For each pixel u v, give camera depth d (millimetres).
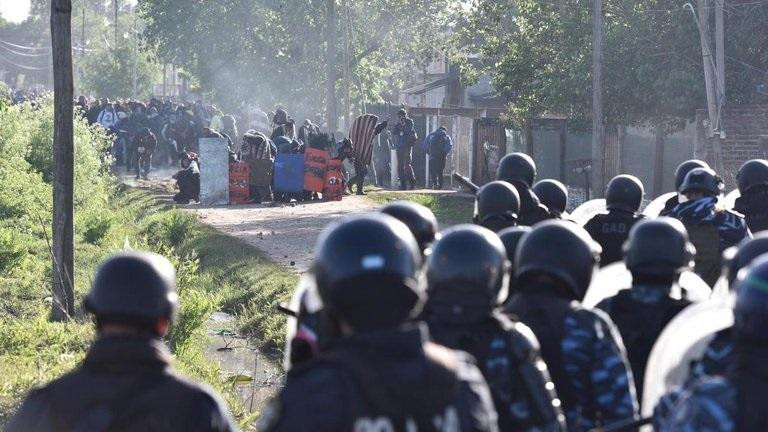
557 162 47625
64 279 20906
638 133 43656
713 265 12602
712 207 12898
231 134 60594
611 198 12734
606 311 8664
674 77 39281
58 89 20719
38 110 42594
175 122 63719
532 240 7637
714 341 6445
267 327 21266
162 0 77750
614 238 12602
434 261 6758
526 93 45750
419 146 59594
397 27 77125
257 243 32812
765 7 39594
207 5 77000
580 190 45719
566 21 42719
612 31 41531
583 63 42062
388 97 104938
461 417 4820
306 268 27750
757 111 38156
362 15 76500
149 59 84188
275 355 19750
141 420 5281
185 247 32094
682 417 4973
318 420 4637
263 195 45688
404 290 4898
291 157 45906
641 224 8750
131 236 34125
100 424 5262
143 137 56781
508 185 11805
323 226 37406
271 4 75500
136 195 48375
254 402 16344
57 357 17016
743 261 7230
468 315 6613
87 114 67125
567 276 7496
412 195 49625
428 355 4844
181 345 18250
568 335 7230
